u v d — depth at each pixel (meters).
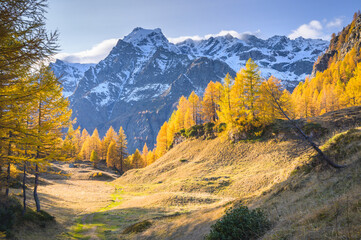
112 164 87.56
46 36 5.91
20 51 5.89
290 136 39.91
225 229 8.61
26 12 5.54
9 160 8.85
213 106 66.31
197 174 44.53
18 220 18.00
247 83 43.97
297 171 14.31
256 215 8.84
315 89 91.50
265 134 45.03
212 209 18.12
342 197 7.01
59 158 15.13
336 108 65.00
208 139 60.06
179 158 59.28
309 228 6.06
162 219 20.95
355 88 56.69
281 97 12.20
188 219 17.30
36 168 20.94
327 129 31.45
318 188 9.80
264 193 15.19
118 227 23.08
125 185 57.75
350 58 97.94
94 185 60.06
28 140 8.64
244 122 46.81
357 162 9.41
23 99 7.02
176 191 37.97
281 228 7.23
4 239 14.62
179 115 83.81
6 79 6.23
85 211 31.47
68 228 21.97
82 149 103.00
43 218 20.91
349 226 5.05
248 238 8.02
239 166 41.03
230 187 33.56
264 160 38.41
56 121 17.66
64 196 40.53
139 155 95.06
